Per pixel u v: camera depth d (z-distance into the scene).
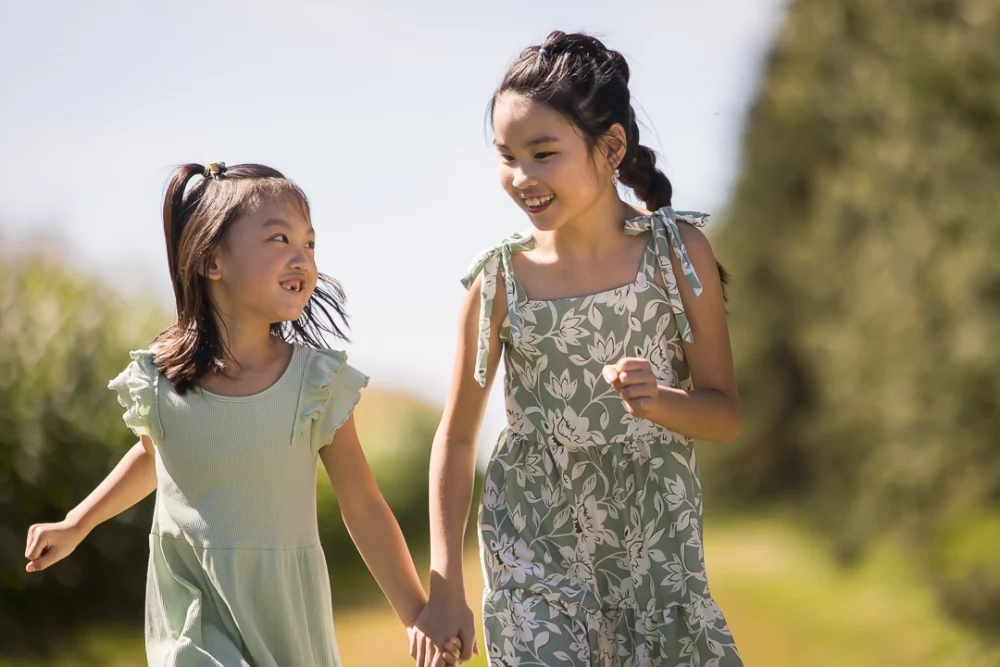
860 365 14.63
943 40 13.14
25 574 11.71
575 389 4.35
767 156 19.61
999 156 12.92
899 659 12.58
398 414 19.17
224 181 4.33
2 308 12.15
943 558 13.09
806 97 17.97
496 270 4.41
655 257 4.36
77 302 12.66
